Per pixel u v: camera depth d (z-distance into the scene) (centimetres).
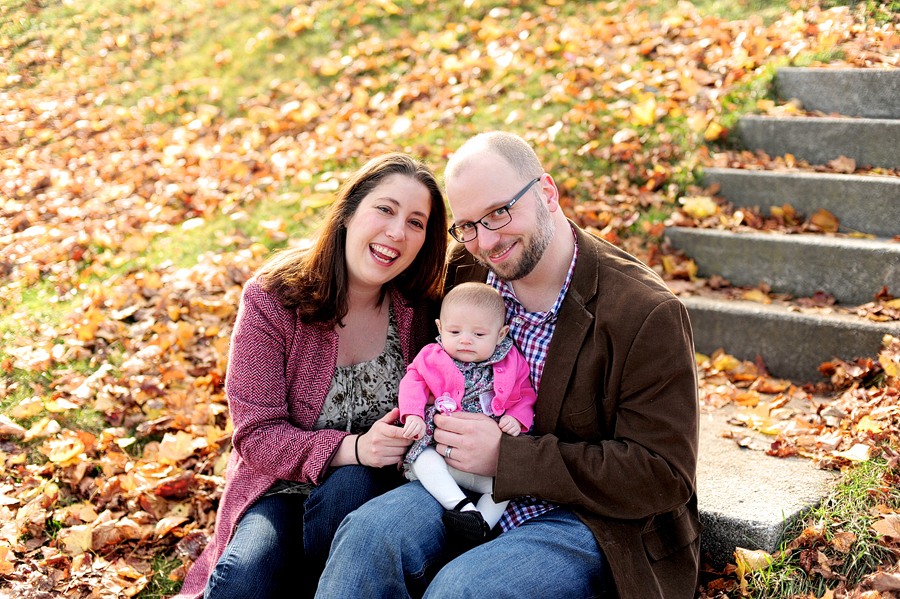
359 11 729
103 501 306
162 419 342
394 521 213
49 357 368
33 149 603
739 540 253
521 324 250
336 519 230
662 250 442
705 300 405
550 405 234
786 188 441
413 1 728
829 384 357
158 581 281
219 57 709
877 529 238
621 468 216
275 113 620
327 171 534
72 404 344
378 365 262
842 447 289
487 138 233
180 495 313
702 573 259
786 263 409
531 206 228
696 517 245
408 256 250
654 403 220
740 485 275
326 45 700
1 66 720
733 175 458
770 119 478
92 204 521
